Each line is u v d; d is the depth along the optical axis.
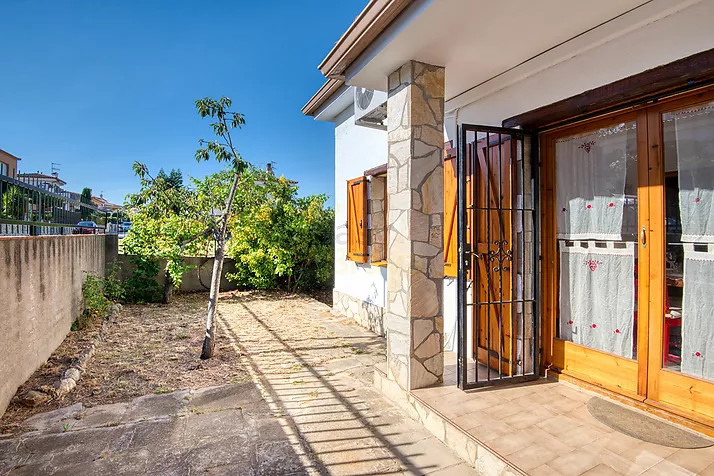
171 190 4.89
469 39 2.77
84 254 6.11
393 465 2.37
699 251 2.33
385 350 4.87
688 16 2.21
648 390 2.58
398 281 3.23
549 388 3.05
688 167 2.37
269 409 3.16
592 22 2.58
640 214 2.61
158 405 3.22
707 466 1.99
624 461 2.06
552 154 3.24
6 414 3.02
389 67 3.22
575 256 3.11
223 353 4.68
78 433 2.75
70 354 4.43
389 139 3.36
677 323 2.44
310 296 9.28
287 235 8.98
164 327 5.96
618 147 2.77
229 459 2.44
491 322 3.59
